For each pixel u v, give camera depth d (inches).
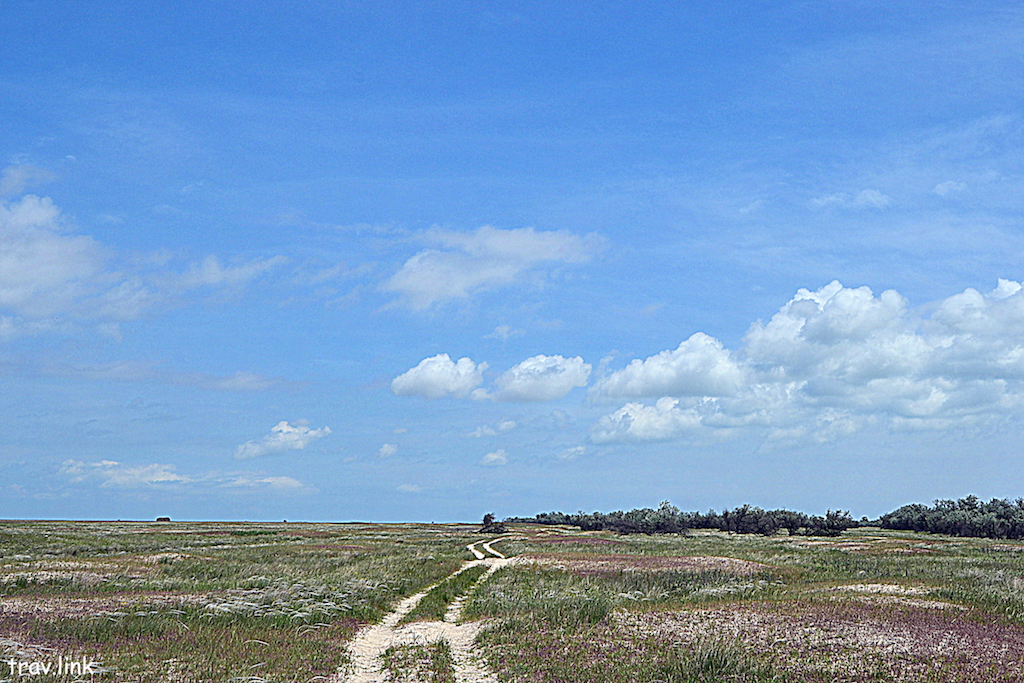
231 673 737.6
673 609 1108.5
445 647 901.8
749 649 824.9
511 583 1523.1
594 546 2923.2
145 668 743.1
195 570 1752.0
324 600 1208.8
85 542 2704.2
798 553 2539.4
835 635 875.4
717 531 4884.4
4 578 1445.6
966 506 5088.6
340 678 754.2
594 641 891.4
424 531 4628.4
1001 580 1524.4
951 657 789.2
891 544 3211.1
